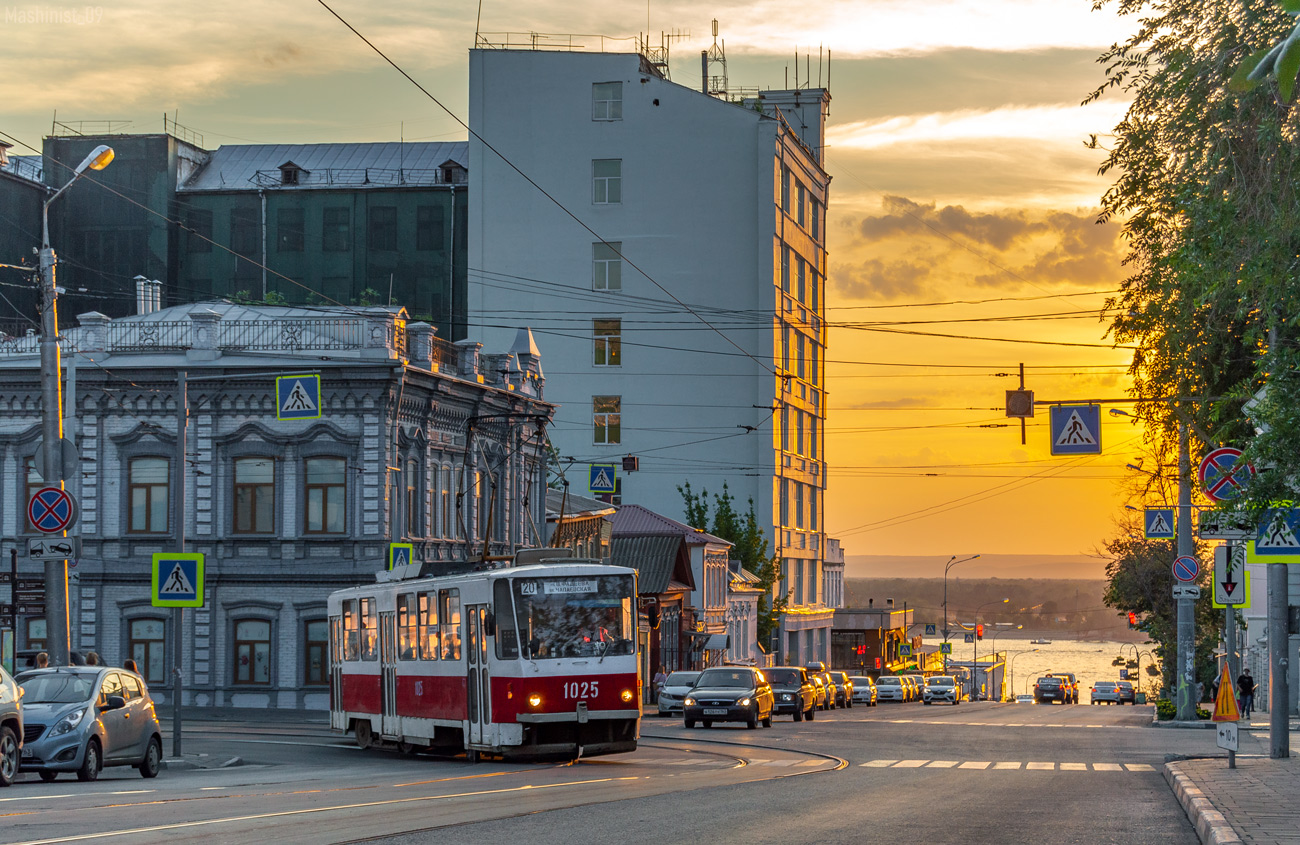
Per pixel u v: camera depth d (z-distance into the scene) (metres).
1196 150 26.31
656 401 108.94
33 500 37.47
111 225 116.56
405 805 22.31
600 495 108.06
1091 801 25.03
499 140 110.62
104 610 63.84
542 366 109.44
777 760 38.94
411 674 40.69
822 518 131.00
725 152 109.19
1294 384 20.55
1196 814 20.58
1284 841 16.66
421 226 118.06
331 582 62.88
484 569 38.47
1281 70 8.02
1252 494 20.52
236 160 124.25
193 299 118.38
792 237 115.62
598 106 110.12
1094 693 148.00
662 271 109.12
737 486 109.38
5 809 21.16
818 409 127.56
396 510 63.91
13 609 37.44
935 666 198.75
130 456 64.31
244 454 63.78
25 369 64.38
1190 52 27.02
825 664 135.88
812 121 129.12
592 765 36.19
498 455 75.31
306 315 66.56
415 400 65.44
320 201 118.88
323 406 63.41
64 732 29.25
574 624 36.19
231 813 20.62
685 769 34.47
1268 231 22.77
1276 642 34.12
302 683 62.91
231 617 63.62
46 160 117.25
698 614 97.88
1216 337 30.66
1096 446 41.31
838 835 18.89
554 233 109.88
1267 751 39.22
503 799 23.86
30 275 109.56
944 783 29.53
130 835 17.44
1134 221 30.19
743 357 108.81
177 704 37.34
